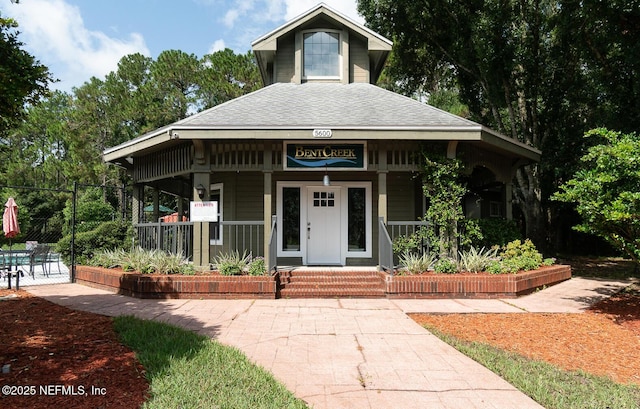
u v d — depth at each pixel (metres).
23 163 34.59
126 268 9.38
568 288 9.71
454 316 6.88
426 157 9.53
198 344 5.00
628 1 10.08
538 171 17.70
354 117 9.75
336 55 13.23
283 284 8.94
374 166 9.63
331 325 6.22
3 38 4.55
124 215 14.18
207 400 3.48
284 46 13.31
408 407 3.49
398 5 17.14
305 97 11.41
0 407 3.34
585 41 12.74
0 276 10.77
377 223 11.95
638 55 10.39
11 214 11.16
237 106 10.48
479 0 15.84
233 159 9.61
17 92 4.50
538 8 15.14
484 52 15.01
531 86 15.84
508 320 6.64
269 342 5.33
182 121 9.37
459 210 9.54
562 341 5.58
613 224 6.88
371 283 9.00
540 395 3.72
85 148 26.95
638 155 6.20
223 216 12.09
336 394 3.74
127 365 4.34
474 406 3.51
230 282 8.30
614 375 4.42
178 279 8.30
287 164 9.44
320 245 11.93
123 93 27.44
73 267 10.83
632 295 8.85
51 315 6.74
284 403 3.46
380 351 4.99
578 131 16.30
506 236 11.04
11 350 4.84
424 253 9.54
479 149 10.70
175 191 14.41
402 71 20.88
